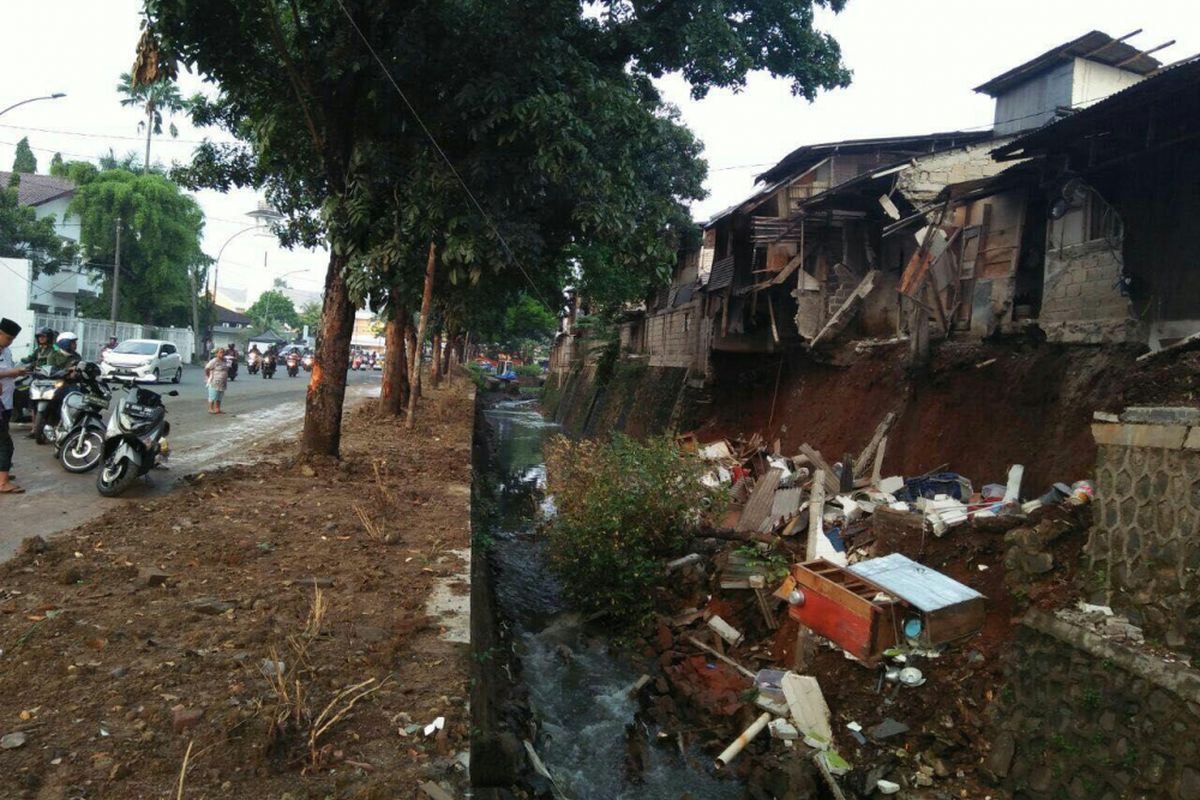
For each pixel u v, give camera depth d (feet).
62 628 13.38
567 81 32.30
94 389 28.78
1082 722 16.02
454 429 52.70
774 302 59.62
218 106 42.86
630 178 34.35
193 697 11.23
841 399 47.70
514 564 33.81
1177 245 26.37
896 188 41.06
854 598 21.44
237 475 29.45
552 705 22.76
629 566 29.30
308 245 53.42
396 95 31.55
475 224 30.91
